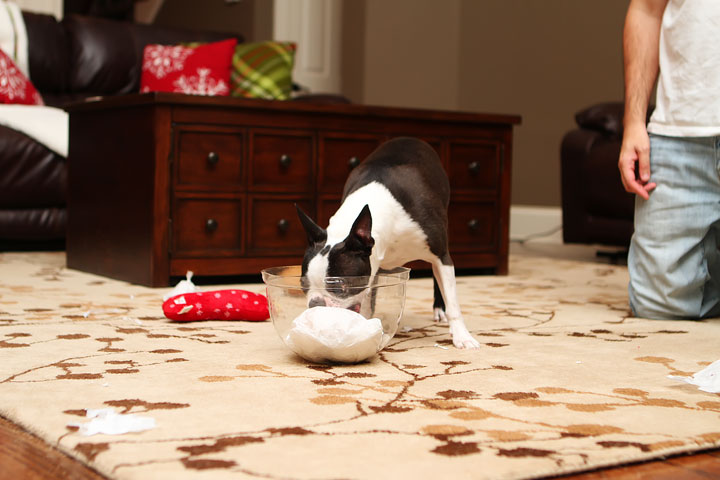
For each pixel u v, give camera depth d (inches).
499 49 242.7
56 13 218.7
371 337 64.2
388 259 75.5
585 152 167.0
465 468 40.4
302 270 65.9
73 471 41.2
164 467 40.0
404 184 75.5
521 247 207.6
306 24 246.2
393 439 45.1
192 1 268.7
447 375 61.9
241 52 182.5
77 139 133.6
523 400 54.5
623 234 159.9
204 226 117.7
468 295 113.0
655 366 66.7
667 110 91.0
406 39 253.3
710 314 95.9
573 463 41.7
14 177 155.3
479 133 137.1
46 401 52.2
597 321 91.2
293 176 124.6
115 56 187.8
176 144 114.8
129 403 51.9
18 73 170.7
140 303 98.2
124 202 120.0
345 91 253.1
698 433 47.6
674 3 90.8
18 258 148.6
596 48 215.3
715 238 92.2
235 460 41.1
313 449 43.1
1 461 42.5
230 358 67.0
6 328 78.7
